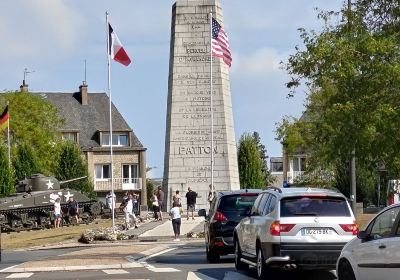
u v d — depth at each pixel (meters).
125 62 39.50
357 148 23.69
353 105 23.48
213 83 50.38
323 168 46.50
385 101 23.53
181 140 50.28
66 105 96.81
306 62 25.58
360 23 25.23
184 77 50.28
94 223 55.62
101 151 93.50
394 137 23.12
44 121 85.00
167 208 50.53
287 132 46.47
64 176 79.69
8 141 69.12
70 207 55.34
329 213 17.64
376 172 28.98
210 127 50.25
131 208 44.88
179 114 50.28
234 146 51.03
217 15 50.41
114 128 94.94
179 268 22.09
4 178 65.75
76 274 20.81
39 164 76.00
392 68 23.08
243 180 85.00
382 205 55.69
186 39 50.31
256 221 18.84
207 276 19.69
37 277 20.19
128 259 24.81
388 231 13.15
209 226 23.95
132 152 94.12
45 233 47.72
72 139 93.62
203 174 50.28
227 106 50.62
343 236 17.48
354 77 23.95
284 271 19.72
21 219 53.88
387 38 24.06
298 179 48.75
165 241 37.09
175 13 50.41
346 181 48.50
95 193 83.25
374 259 13.20
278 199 17.89
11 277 20.28
